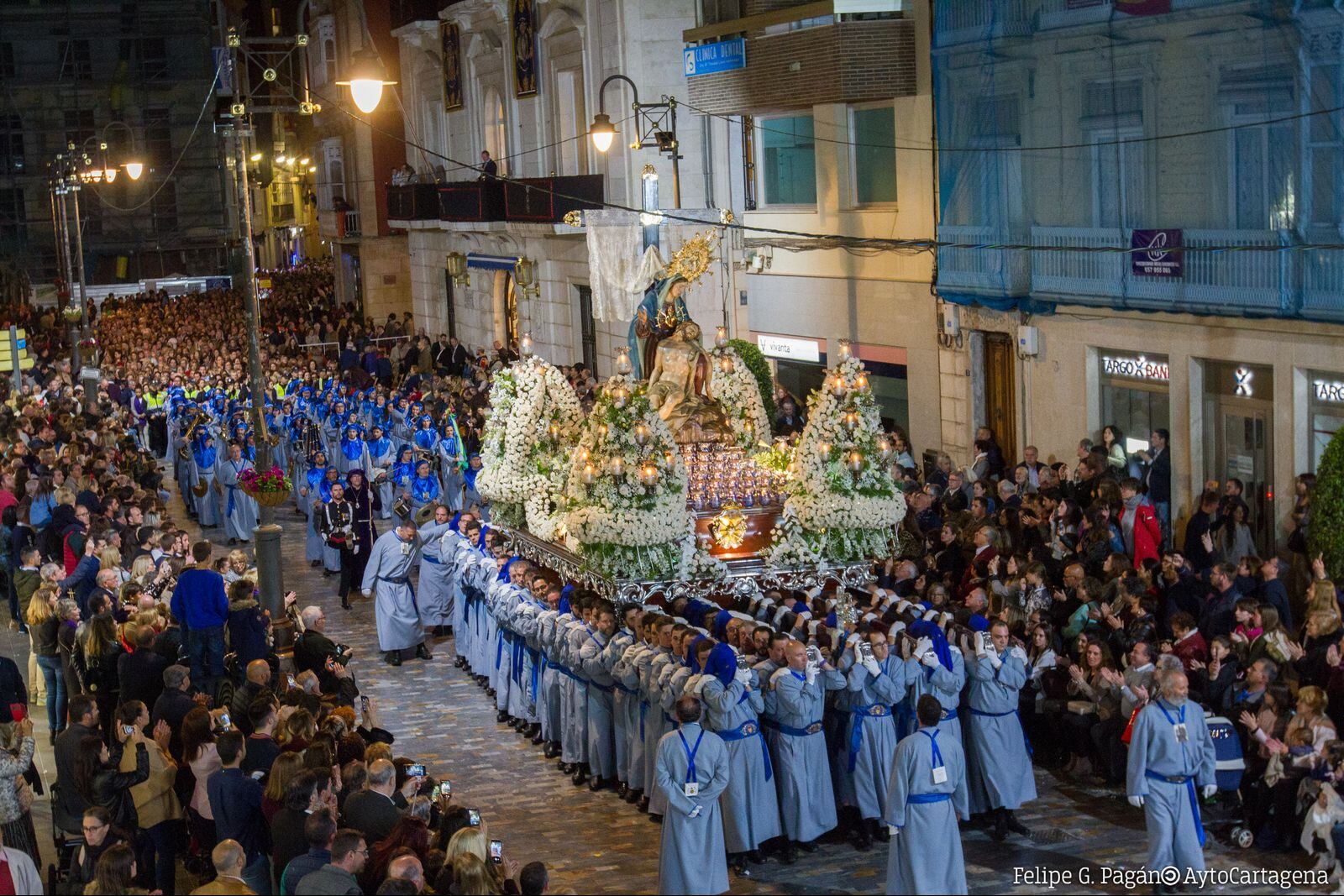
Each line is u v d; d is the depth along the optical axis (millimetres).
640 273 18375
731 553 16266
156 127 76188
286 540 27391
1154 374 19656
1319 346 16938
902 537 18375
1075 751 14062
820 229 26703
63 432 28016
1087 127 20047
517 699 16969
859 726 12898
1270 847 12031
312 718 12039
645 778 14055
